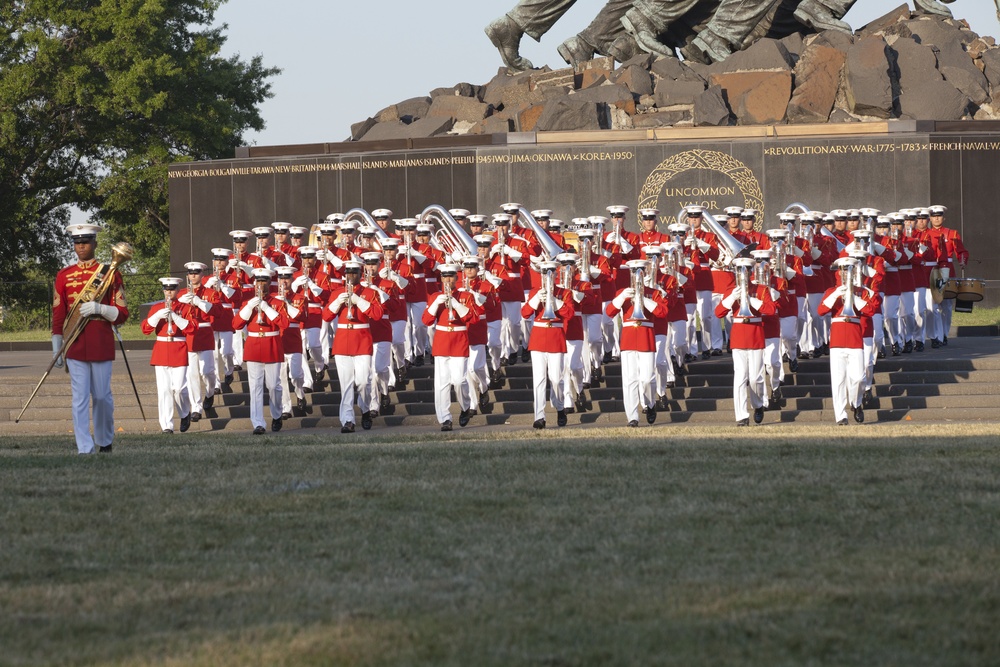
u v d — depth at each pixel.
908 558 15.91
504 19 72.50
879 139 59.22
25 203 88.50
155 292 72.19
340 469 22.89
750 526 17.73
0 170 86.31
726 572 15.45
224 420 36.41
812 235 39.56
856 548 16.47
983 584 14.77
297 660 12.47
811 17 68.81
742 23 67.75
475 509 19.08
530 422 34.94
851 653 12.59
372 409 34.69
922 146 58.88
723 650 12.70
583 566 15.82
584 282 35.34
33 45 84.50
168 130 90.31
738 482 20.97
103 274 26.23
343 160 63.62
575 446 26.23
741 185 60.00
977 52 66.50
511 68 73.19
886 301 39.41
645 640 12.99
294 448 26.80
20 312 80.06
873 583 14.87
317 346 38.28
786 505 19.03
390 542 17.12
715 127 60.97
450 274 33.12
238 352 39.81
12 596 14.66
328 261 39.03
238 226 64.81
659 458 23.91
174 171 65.50
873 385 35.44
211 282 37.44
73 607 14.27
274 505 19.45
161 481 21.55
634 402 33.38
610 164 60.81
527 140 61.56
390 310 35.28
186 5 95.94
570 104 62.69
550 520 18.30
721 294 39.72
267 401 38.41
